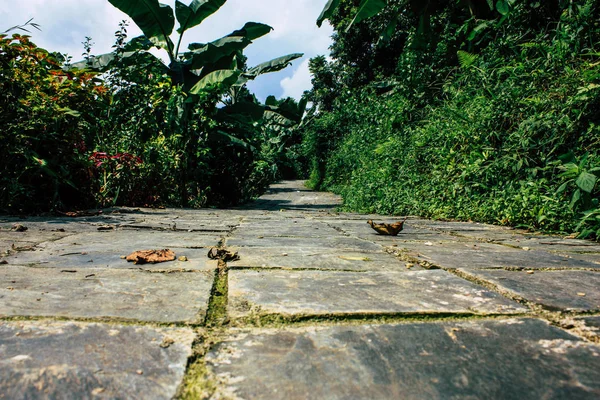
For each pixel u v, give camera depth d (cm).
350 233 354
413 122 830
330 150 1753
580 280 180
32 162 444
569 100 414
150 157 691
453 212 531
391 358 99
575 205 363
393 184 707
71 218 431
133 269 188
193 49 980
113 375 88
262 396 82
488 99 571
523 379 90
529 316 130
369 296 149
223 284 166
